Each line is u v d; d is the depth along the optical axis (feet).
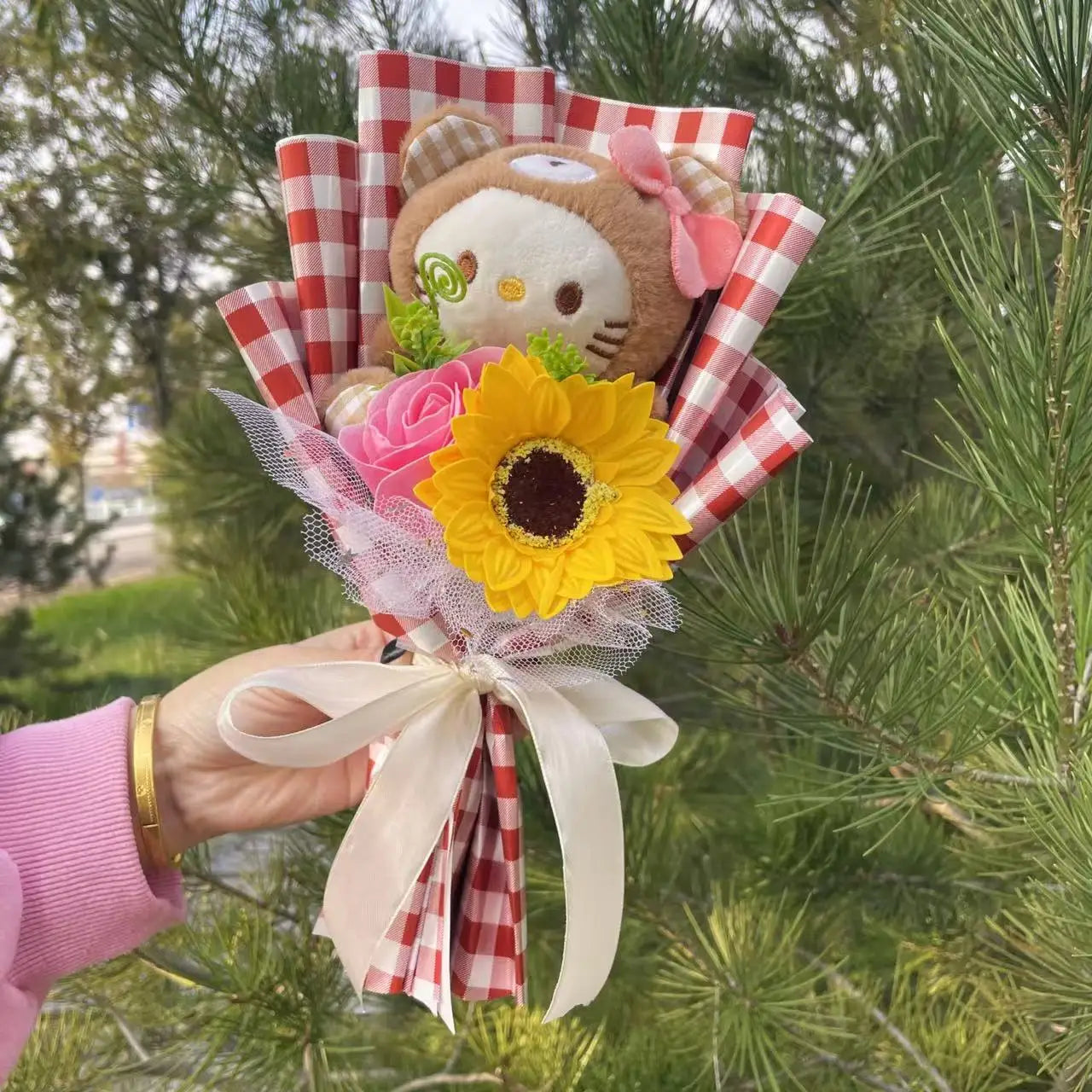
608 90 1.91
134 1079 1.83
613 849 1.22
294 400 1.24
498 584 1.08
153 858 1.44
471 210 1.18
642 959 2.14
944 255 1.86
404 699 1.27
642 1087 1.81
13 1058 1.27
